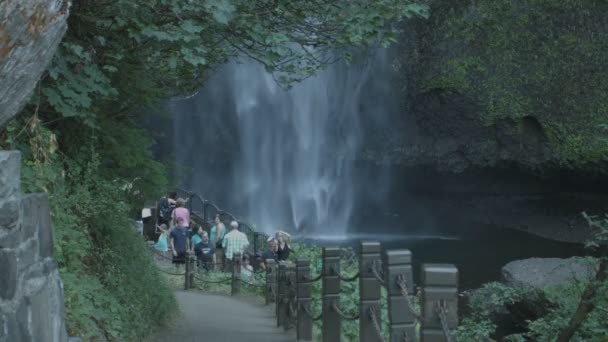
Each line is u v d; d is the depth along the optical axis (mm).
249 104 39000
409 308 4324
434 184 36938
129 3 6473
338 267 6906
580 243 29562
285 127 39094
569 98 28438
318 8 7715
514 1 28859
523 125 30547
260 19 7527
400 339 4527
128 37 7477
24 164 6289
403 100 34656
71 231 6734
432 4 30312
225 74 37938
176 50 7438
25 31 3717
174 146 38531
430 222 35031
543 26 28500
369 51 33375
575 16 27719
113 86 8031
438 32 30875
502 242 30188
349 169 38656
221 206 39125
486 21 29531
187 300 12773
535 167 31312
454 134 33531
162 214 20219
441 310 3613
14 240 3729
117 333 6977
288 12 7680
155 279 9438
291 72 7941
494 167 33438
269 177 39375
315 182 38938
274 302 12828
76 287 6324
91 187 7895
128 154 8430
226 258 17078
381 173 38281
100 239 8055
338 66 36594
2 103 3883
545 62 28750
